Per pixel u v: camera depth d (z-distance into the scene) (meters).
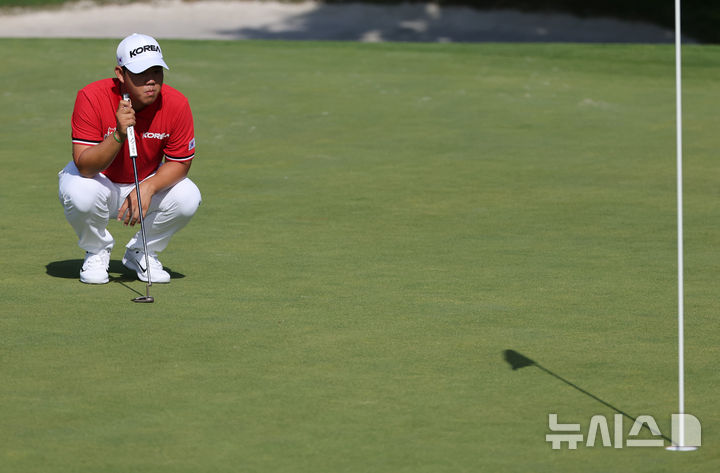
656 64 64.56
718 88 58.28
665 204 35.62
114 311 23.16
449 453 15.61
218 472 14.91
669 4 114.00
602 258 28.62
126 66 24.28
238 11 113.19
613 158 42.94
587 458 15.45
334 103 52.47
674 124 49.50
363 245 29.95
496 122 49.34
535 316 23.05
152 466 15.11
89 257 25.91
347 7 114.75
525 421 16.89
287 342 20.98
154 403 17.56
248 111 50.47
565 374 19.22
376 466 15.13
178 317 22.72
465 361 19.91
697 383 18.80
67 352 20.22
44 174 39.28
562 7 114.00
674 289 25.52
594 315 23.17
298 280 26.06
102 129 25.00
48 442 15.94
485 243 30.33
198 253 29.00
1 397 17.80
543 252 29.28
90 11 110.94
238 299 24.27
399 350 20.53
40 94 53.19
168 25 109.00
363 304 23.89
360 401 17.73
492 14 114.50
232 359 19.89
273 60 62.94
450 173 40.16
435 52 66.88
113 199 25.80
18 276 26.23
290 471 14.95
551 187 38.06
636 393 18.25
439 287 25.48
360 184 38.28
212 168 40.62
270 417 16.98
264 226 32.28
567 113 51.47
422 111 51.28
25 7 110.12
